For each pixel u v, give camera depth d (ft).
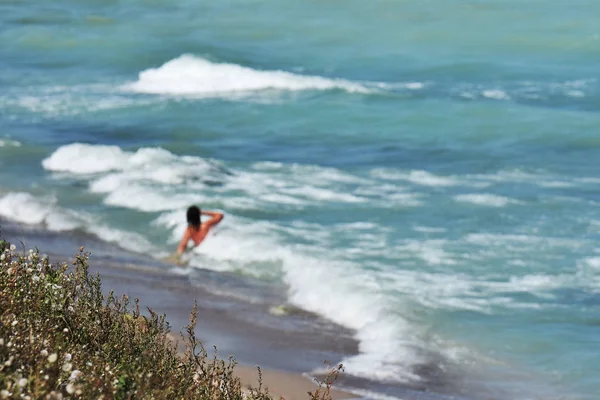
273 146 371.15
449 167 342.03
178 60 516.32
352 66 545.44
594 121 411.54
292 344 194.70
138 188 300.61
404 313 212.64
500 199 297.94
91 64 540.93
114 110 431.43
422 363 189.88
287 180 318.24
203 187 304.50
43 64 538.88
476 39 602.85
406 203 293.64
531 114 424.46
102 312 109.50
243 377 172.96
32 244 250.98
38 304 101.91
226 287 228.63
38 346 87.76
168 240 262.26
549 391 180.55
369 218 278.67
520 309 216.54
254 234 260.01
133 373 90.12
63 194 297.74
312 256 245.24
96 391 82.84
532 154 363.35
